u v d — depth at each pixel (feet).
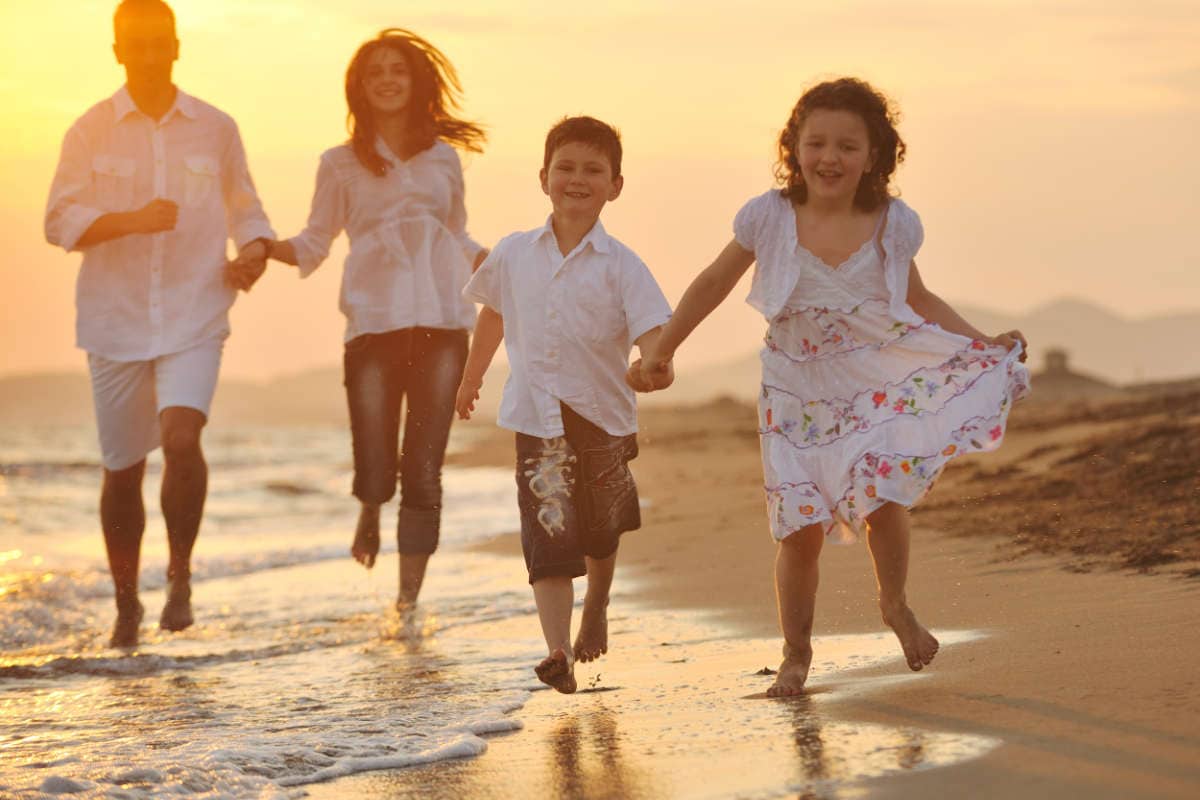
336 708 16.70
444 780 12.30
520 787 11.76
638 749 12.69
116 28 25.85
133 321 25.80
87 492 74.33
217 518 60.64
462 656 20.67
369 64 25.66
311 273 26.55
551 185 17.74
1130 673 13.28
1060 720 11.78
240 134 27.07
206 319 25.93
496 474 88.07
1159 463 31.78
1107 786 9.83
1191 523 23.84
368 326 25.94
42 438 184.14
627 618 23.21
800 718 13.25
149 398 26.14
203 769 13.09
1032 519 27.55
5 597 31.32
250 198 26.89
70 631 27.55
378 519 26.73
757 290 16.20
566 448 17.21
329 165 26.12
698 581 27.30
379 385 26.02
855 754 11.47
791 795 10.46
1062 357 205.57
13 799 11.92
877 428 15.30
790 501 15.26
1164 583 18.92
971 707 12.69
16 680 20.90
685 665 18.06
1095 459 36.04
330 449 153.69
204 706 17.49
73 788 12.32
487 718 14.85
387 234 25.99
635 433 18.11
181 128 26.27
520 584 30.76
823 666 16.51
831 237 15.87
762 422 16.05
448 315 26.14
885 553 15.33
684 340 16.63
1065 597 19.02
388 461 26.23
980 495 33.40
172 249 26.02
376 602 29.22
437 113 26.35
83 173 25.91
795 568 15.49
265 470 106.73
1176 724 11.21
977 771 10.51
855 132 15.52
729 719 13.60
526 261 17.76
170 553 25.48
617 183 17.95
